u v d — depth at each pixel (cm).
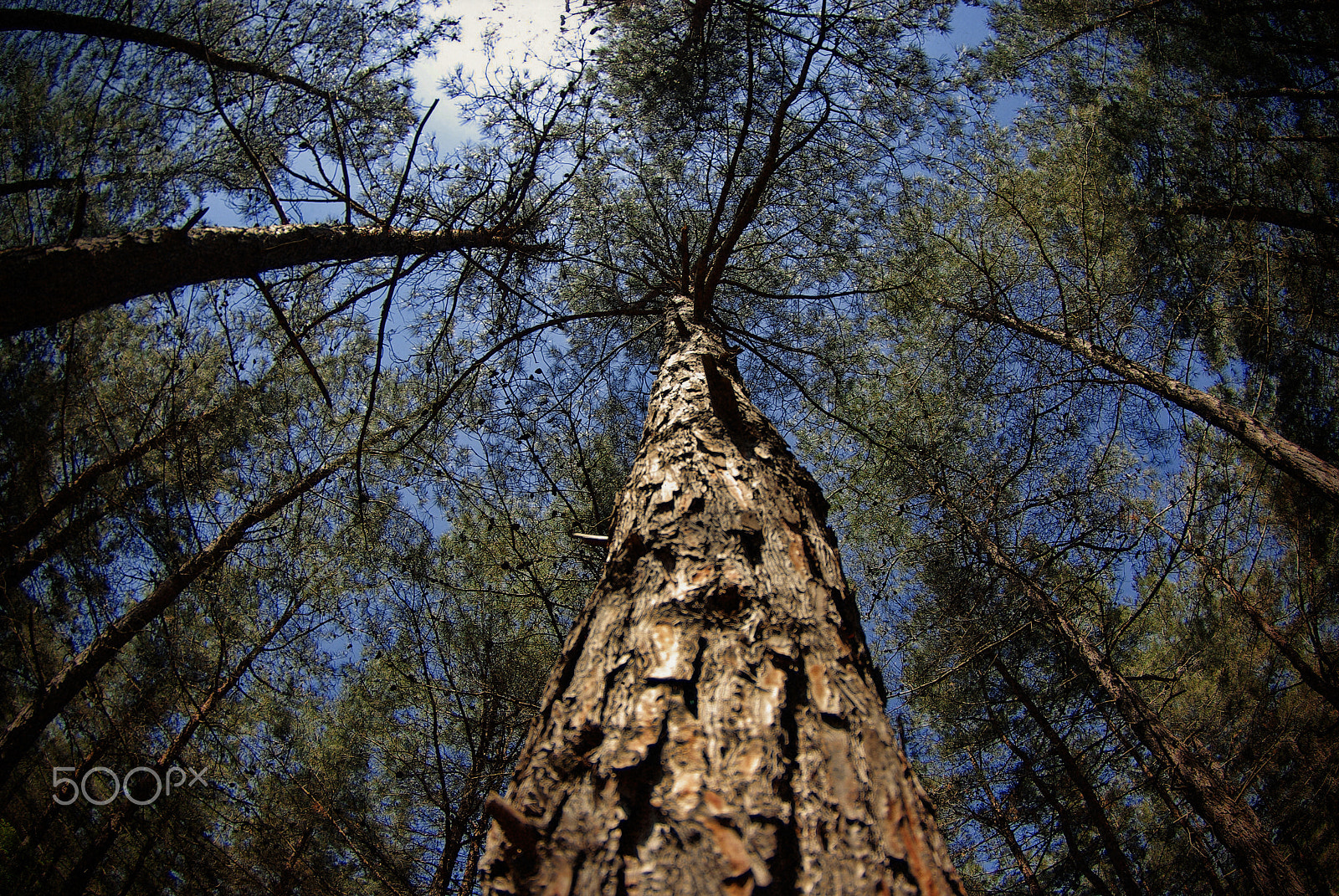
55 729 283
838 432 581
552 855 93
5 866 249
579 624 142
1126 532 500
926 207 555
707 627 125
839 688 116
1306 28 508
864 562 580
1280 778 465
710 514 162
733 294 576
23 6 322
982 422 570
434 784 448
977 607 523
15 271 220
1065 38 604
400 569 480
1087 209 561
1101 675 469
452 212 415
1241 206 496
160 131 352
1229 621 536
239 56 390
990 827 616
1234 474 515
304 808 436
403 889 419
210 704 389
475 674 457
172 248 275
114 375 336
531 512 499
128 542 322
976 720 612
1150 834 609
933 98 506
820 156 512
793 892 86
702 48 486
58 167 292
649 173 542
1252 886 430
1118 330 512
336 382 513
